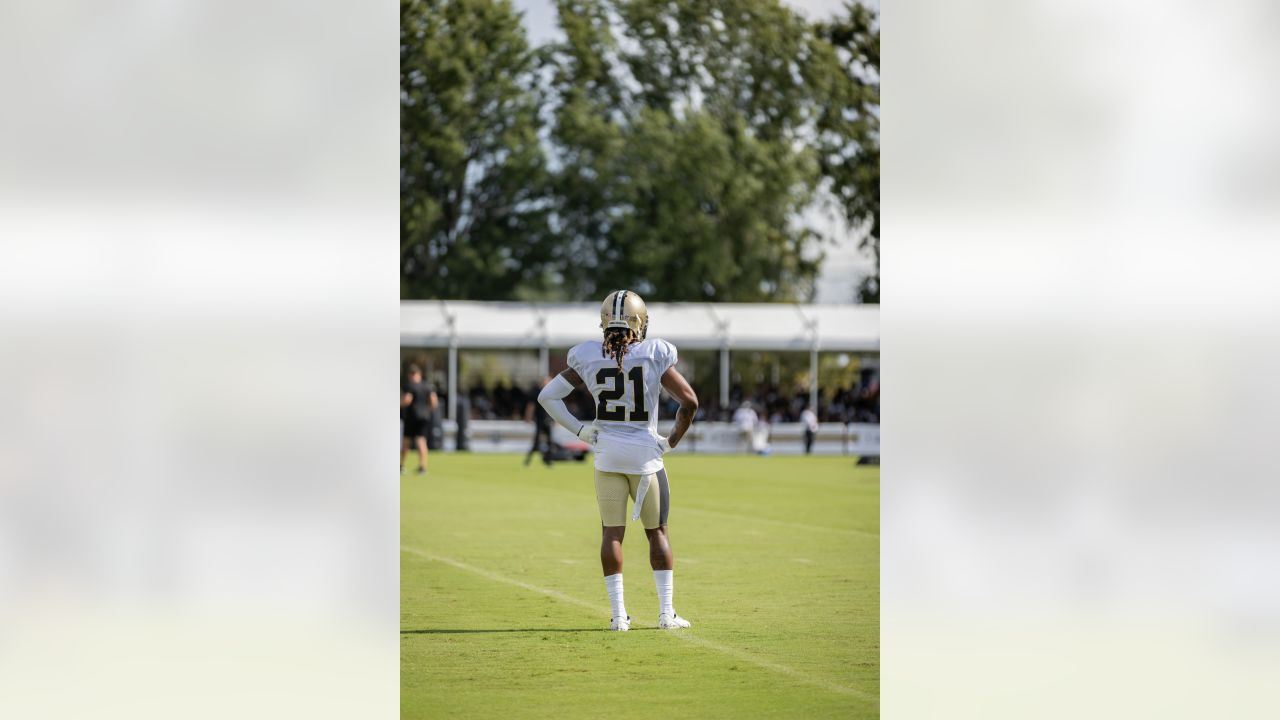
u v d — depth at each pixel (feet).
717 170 625.82
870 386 490.90
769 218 640.17
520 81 632.79
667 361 108.88
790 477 321.32
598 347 109.40
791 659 97.45
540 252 627.05
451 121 620.49
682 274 627.05
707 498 250.37
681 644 102.78
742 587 132.26
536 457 418.92
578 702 84.74
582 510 220.43
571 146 624.59
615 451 107.55
